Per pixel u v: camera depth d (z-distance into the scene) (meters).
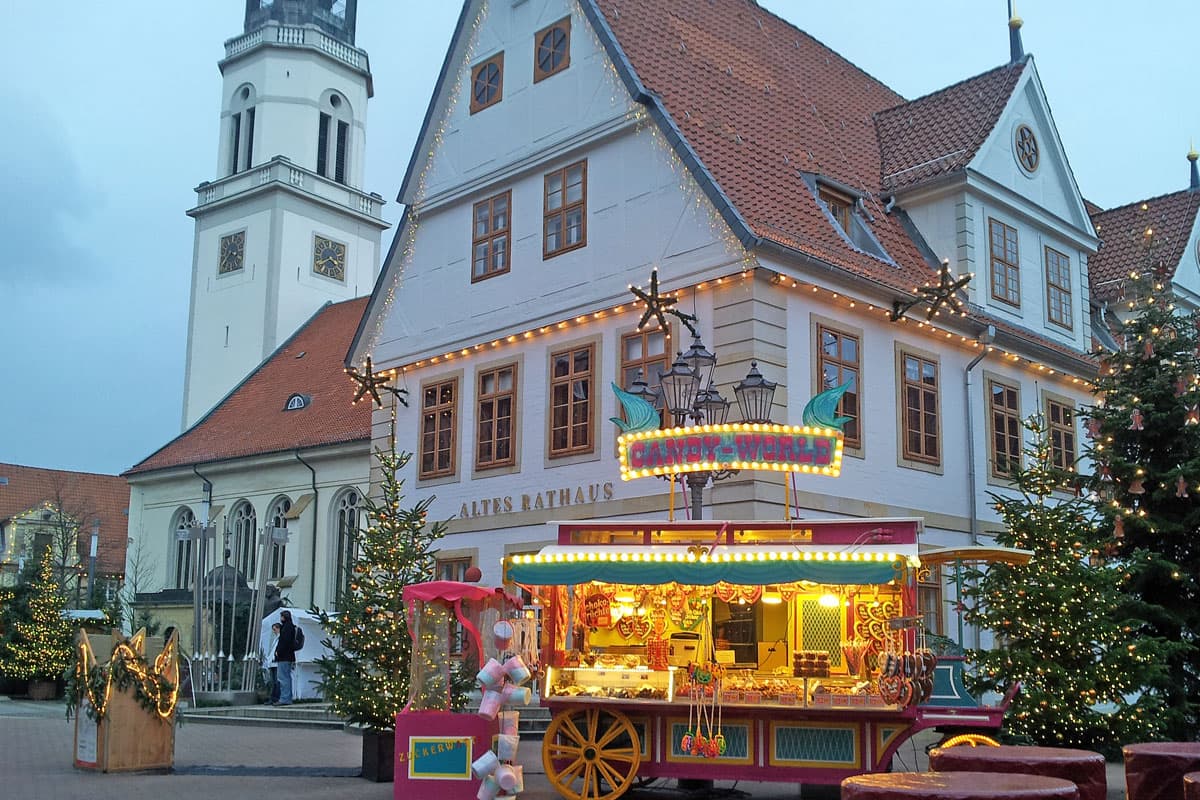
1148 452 20.41
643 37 24.36
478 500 24.84
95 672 16.45
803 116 26.77
